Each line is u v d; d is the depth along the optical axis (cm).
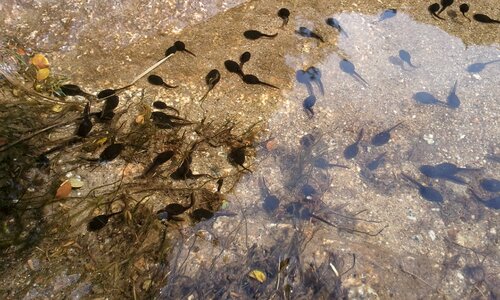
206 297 30
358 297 32
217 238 33
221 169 36
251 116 40
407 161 39
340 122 41
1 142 34
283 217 35
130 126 38
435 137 41
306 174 37
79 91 39
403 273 33
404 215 36
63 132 36
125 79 41
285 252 33
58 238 31
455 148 40
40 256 31
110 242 32
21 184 33
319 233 34
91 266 30
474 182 38
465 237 35
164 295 30
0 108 36
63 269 30
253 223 34
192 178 35
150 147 37
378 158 39
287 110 41
